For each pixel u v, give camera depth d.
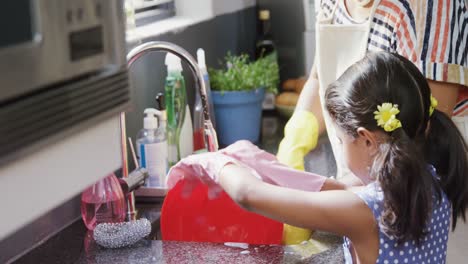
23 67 0.65
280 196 1.33
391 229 1.26
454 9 1.51
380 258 1.29
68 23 0.70
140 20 2.23
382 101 1.28
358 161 1.34
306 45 2.85
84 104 0.75
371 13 1.60
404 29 1.54
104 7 0.77
